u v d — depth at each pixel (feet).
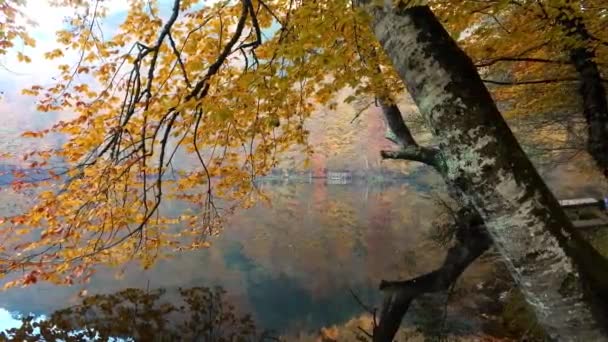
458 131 7.11
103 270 35.55
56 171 12.17
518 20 16.94
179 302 28.04
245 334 22.94
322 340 21.90
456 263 34.42
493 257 34.76
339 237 48.80
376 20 7.84
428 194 95.50
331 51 11.35
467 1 13.93
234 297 29.04
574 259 6.71
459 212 45.93
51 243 12.41
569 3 14.74
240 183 16.56
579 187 65.10
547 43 17.46
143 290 30.66
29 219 11.83
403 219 60.70
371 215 66.74
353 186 144.97
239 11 12.88
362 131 132.57
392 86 20.49
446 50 7.23
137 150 11.60
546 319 7.00
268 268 36.22
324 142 103.71
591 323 6.48
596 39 16.51
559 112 31.32
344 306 26.91
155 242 15.87
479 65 18.53
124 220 13.43
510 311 21.38
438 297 26.73
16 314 25.59
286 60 10.46
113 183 11.79
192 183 15.07
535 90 25.58
